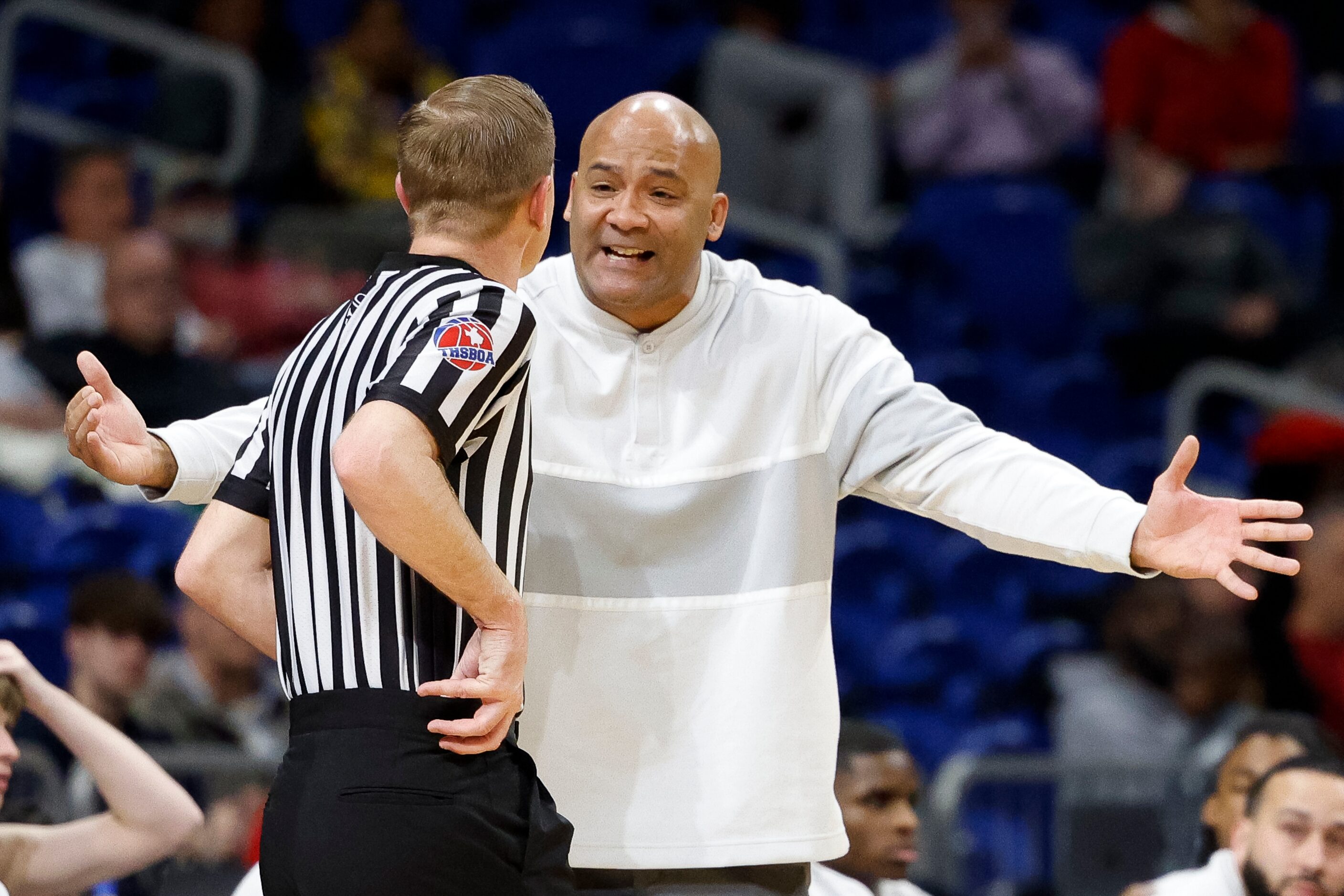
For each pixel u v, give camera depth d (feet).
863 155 86.84
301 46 88.74
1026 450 25.64
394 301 22.79
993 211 87.30
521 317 22.65
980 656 68.64
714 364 27.09
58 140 83.30
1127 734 57.82
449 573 21.30
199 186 79.00
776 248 86.48
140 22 82.48
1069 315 86.94
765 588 26.53
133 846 34.37
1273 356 82.43
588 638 26.48
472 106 23.59
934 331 86.02
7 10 79.71
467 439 22.33
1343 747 39.22
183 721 48.73
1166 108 89.51
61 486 63.98
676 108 26.55
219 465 26.89
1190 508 23.54
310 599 22.47
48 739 46.57
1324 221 88.89
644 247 26.14
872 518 77.05
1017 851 49.42
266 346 73.67
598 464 26.71
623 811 26.21
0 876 33.96
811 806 26.30
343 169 83.51
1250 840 35.12
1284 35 91.66
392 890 21.59
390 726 21.91
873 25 101.60
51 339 65.82
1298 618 57.67
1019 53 91.81
